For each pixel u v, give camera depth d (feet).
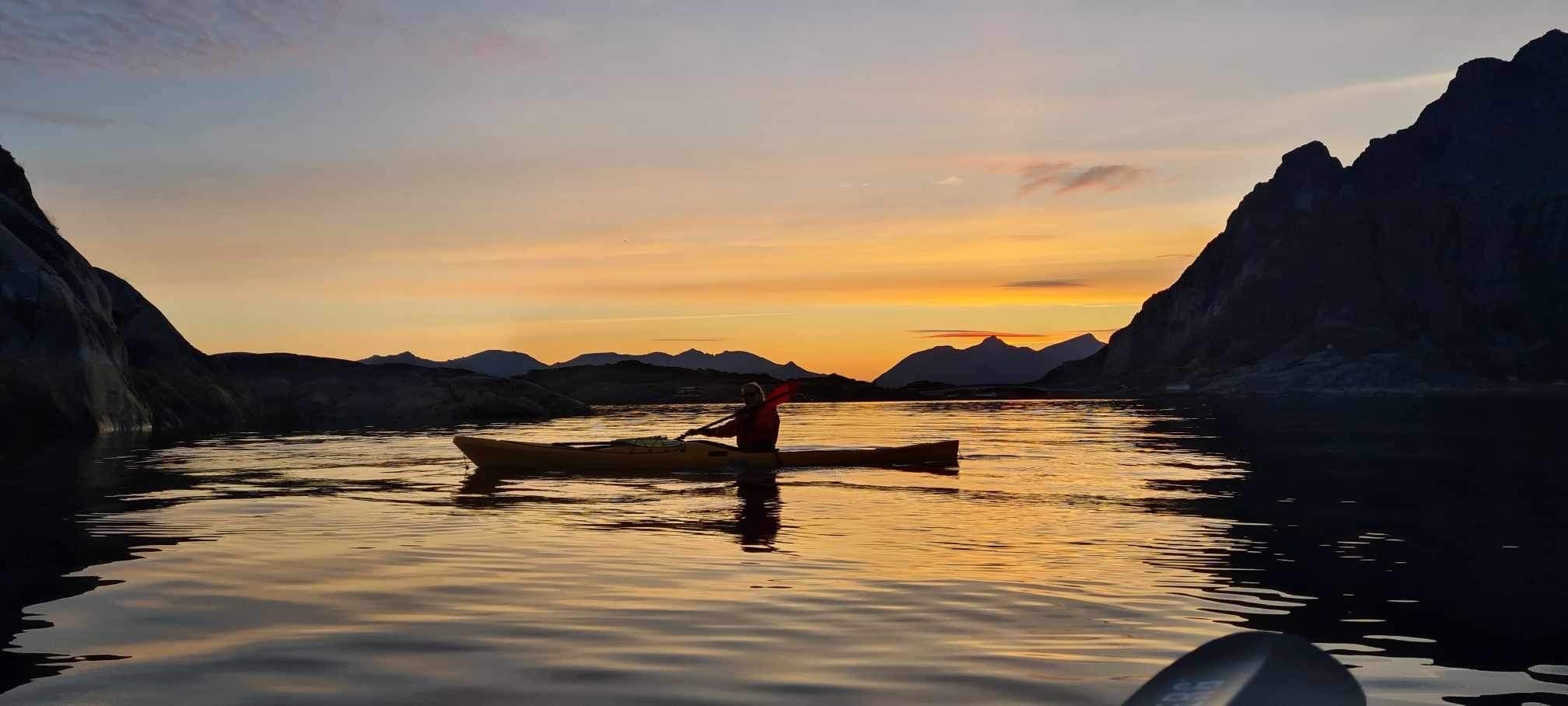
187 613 16.01
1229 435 79.51
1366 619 15.90
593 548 22.77
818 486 37.68
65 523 27.12
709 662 13.15
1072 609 16.43
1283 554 22.13
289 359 116.88
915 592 17.72
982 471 44.04
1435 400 257.14
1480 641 14.49
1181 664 6.64
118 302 98.27
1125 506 31.30
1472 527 26.40
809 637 14.51
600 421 112.98
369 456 52.80
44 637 14.43
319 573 19.54
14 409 68.95
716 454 45.65
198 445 63.36
